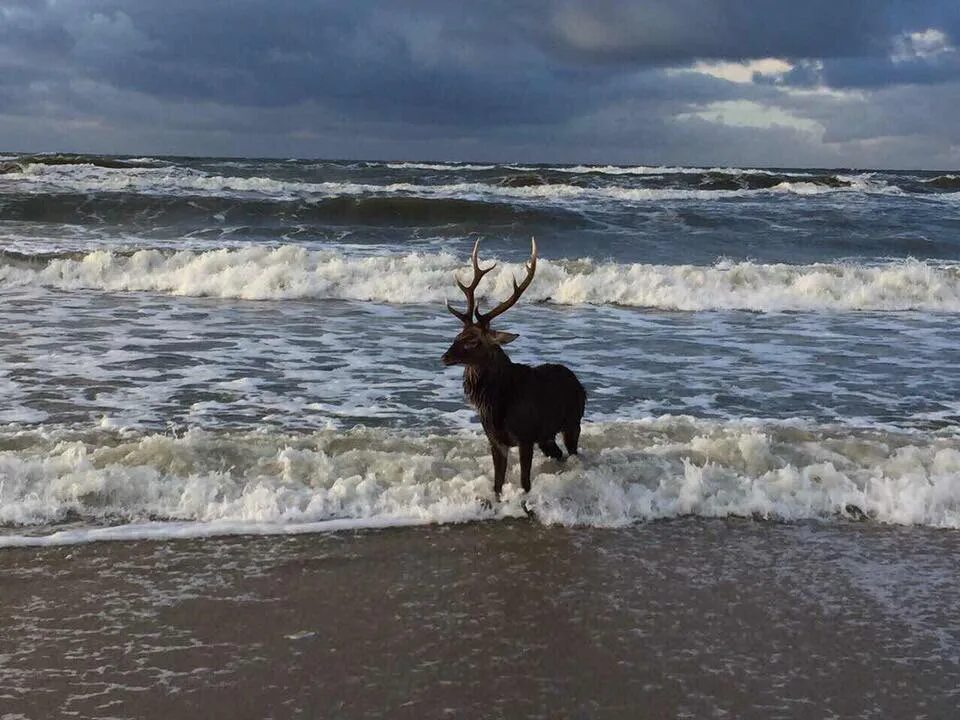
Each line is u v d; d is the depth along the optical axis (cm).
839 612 462
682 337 1248
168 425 767
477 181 3847
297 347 1119
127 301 1462
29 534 534
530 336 1234
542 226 2578
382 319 1345
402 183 3744
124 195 2695
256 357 1052
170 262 1703
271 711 364
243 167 4581
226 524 552
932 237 2545
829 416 844
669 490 610
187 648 412
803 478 628
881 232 2628
